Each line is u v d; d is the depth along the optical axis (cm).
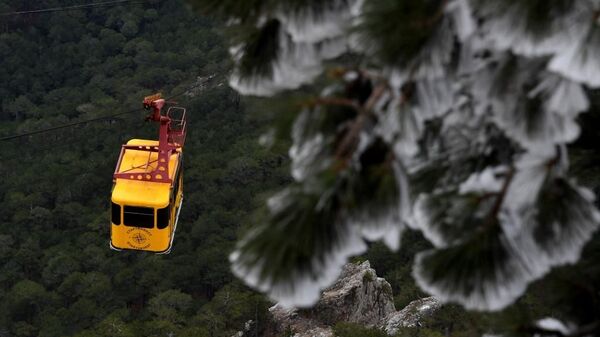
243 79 708
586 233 586
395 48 556
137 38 16988
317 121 577
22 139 14662
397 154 562
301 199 529
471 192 604
